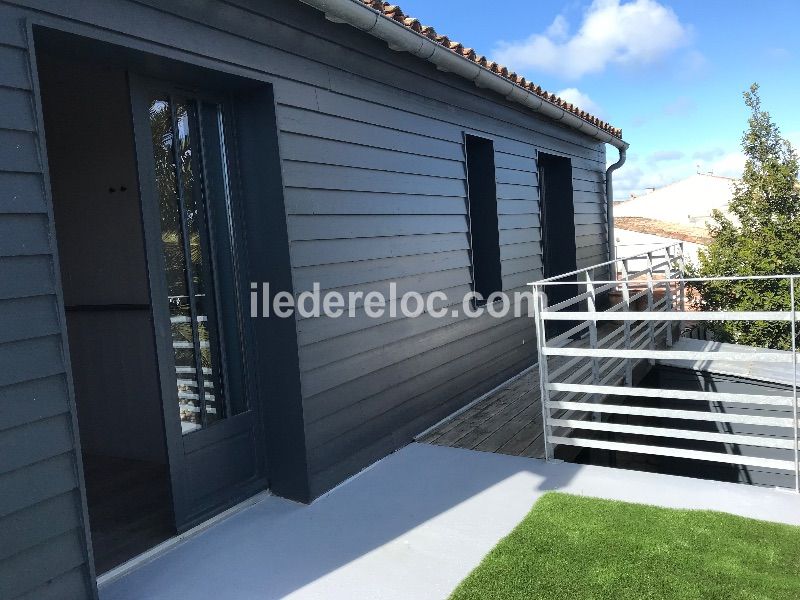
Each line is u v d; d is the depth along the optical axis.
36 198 2.03
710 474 6.11
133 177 3.77
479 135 5.36
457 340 4.89
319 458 3.25
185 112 2.98
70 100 3.92
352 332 3.59
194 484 2.89
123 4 2.35
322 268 3.34
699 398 3.13
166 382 2.78
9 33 1.98
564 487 3.16
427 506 3.04
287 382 3.16
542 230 7.06
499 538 2.65
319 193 3.35
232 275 3.20
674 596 2.09
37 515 2.01
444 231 4.75
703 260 10.02
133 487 3.56
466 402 5.01
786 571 2.21
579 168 8.05
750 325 9.14
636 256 6.47
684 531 2.54
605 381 4.75
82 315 4.25
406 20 3.86
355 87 3.71
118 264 3.98
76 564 2.12
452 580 2.33
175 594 2.33
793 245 9.15
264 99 3.07
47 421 2.04
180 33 2.58
